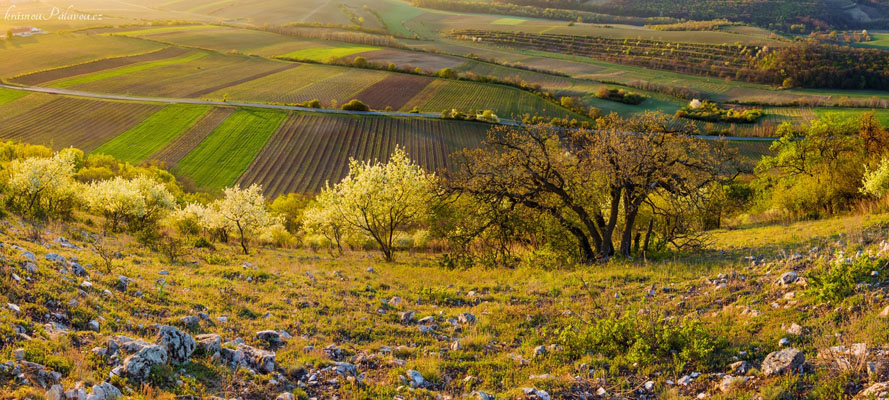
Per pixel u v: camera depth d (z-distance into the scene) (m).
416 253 32.00
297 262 21.70
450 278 18.95
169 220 32.41
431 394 8.67
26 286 9.69
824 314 10.25
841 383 7.69
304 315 12.53
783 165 36.09
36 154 59.41
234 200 31.02
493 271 20.27
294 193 66.94
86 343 8.24
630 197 20.28
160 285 12.77
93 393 6.57
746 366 8.92
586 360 9.91
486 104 112.38
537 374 9.55
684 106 116.56
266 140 87.88
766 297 12.11
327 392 8.39
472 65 155.62
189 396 7.40
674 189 19.75
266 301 13.24
